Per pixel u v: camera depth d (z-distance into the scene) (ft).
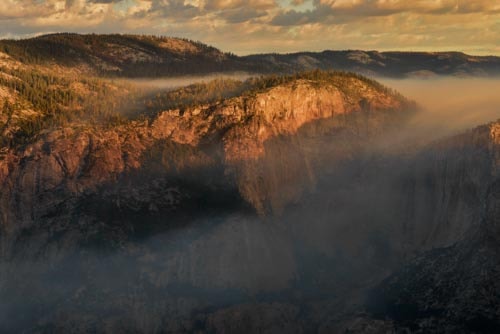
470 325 440.04
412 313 477.36
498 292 442.91
